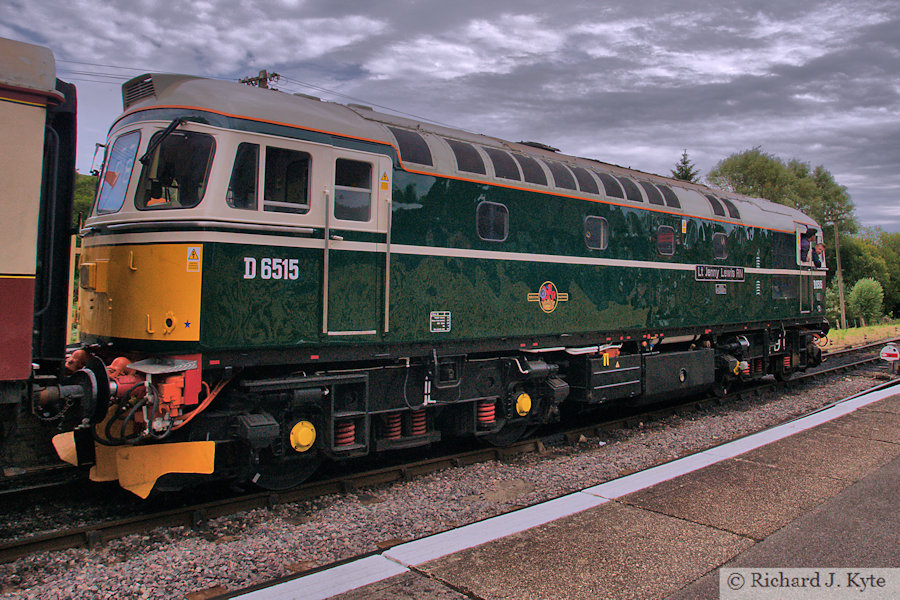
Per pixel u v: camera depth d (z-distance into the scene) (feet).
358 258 20.89
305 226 19.54
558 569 13.75
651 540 15.38
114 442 16.84
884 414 30.30
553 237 27.58
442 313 23.31
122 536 16.75
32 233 15.29
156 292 17.60
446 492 21.33
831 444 24.62
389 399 22.12
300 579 13.29
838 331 89.86
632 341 33.06
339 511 19.16
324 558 15.84
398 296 21.99
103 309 19.38
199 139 18.19
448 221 23.48
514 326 25.89
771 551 14.79
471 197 24.26
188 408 17.97
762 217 42.83
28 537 16.75
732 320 39.34
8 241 14.92
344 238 20.52
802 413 35.70
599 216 29.99
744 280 40.55
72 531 16.28
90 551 15.94
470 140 26.55
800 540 15.44
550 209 27.43
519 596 12.57
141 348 17.89
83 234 21.13
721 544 15.17
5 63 14.88
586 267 29.22
